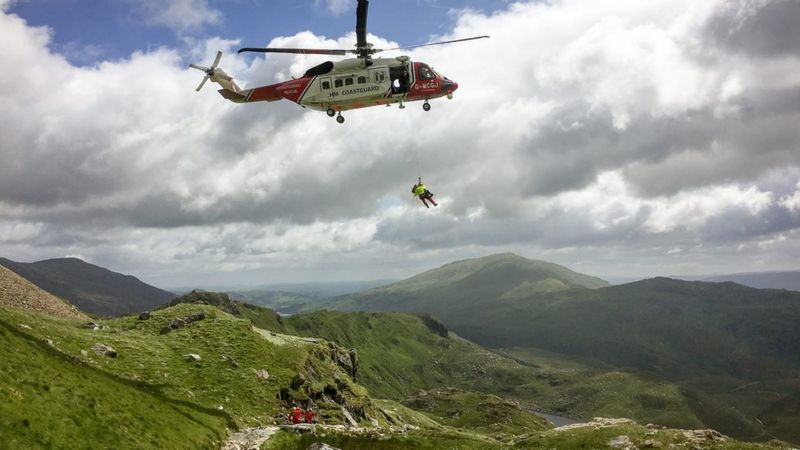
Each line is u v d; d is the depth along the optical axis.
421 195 47.91
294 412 64.62
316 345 117.12
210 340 84.94
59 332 63.44
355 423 81.00
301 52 41.69
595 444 61.00
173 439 42.84
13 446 28.97
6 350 40.16
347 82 45.22
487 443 62.56
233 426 57.19
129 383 56.19
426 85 45.56
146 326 88.38
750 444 55.31
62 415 35.59
